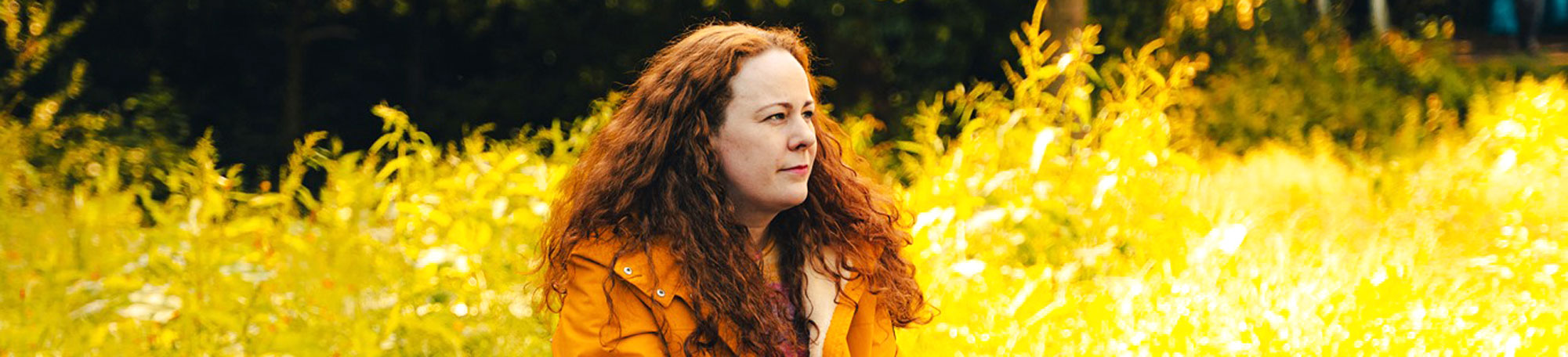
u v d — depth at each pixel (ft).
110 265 15.83
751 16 39.83
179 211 16.58
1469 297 15.15
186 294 14.43
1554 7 60.59
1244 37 39.37
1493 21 57.31
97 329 14.33
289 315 14.25
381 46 46.47
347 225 15.23
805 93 7.41
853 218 8.07
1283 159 25.11
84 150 26.61
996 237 17.30
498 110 44.11
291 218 16.65
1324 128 34.94
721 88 7.31
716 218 7.27
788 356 7.61
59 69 40.27
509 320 13.61
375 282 14.42
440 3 44.21
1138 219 17.38
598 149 7.81
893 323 8.50
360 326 13.37
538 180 15.75
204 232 15.11
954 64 38.27
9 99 38.11
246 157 42.70
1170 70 37.32
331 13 45.37
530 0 42.96
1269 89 35.76
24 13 37.06
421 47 45.80
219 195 15.78
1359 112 35.27
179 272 14.82
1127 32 38.34
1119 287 15.30
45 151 26.16
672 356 7.22
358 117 46.19
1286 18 41.04
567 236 7.52
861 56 39.06
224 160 42.47
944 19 37.65
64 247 16.19
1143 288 14.80
